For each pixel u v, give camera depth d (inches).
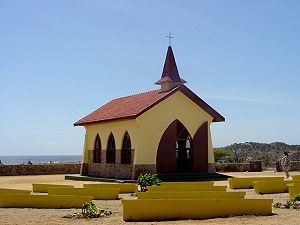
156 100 1209.4
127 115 1197.7
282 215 601.3
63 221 574.6
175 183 888.9
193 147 1275.8
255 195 867.4
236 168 1664.6
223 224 533.0
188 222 557.3
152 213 584.4
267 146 3208.7
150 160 1197.1
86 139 1457.9
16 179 1347.2
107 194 821.9
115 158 1279.5
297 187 777.6
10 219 592.1
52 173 1622.8
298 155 2315.5
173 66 1349.7
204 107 1294.3
